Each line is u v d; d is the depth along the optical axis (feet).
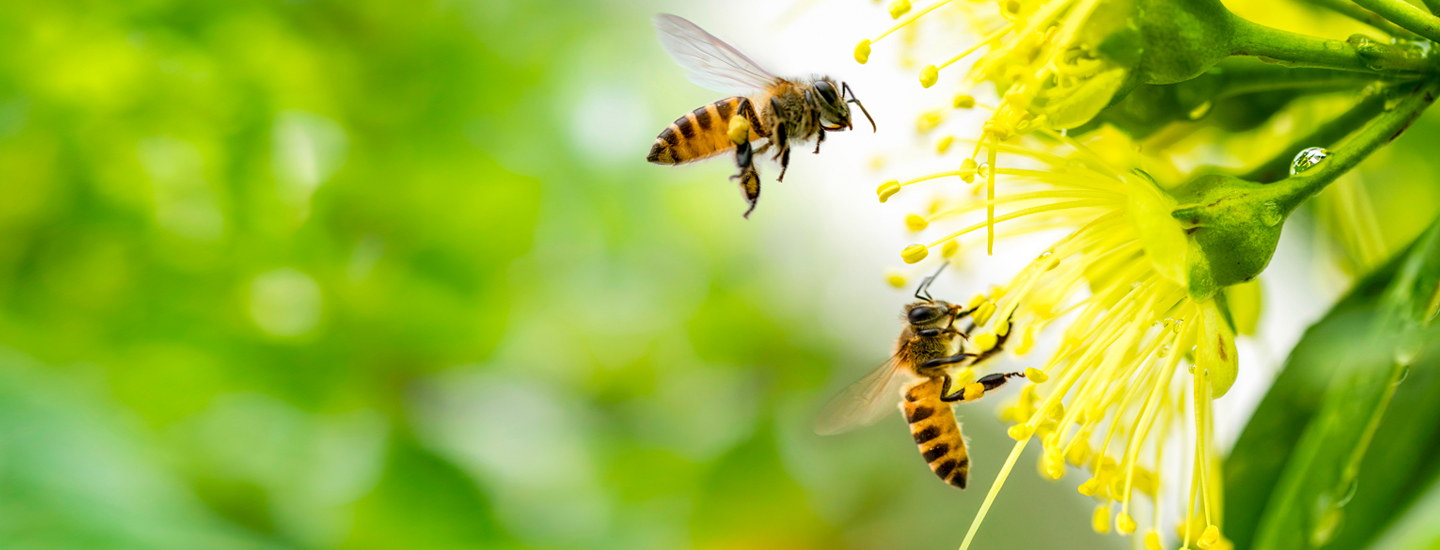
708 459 0.85
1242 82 0.68
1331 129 0.67
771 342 0.86
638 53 0.82
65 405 0.75
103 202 0.79
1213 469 0.69
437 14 0.81
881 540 0.87
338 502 0.78
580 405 0.84
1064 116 0.66
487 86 0.81
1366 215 0.72
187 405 0.79
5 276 0.78
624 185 0.82
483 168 0.81
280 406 0.79
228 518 0.77
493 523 0.79
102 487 0.74
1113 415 0.69
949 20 0.70
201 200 0.80
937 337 0.75
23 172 0.78
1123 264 0.68
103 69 0.79
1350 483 0.67
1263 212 0.66
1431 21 0.65
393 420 0.80
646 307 0.84
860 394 0.76
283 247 0.80
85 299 0.79
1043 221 0.70
